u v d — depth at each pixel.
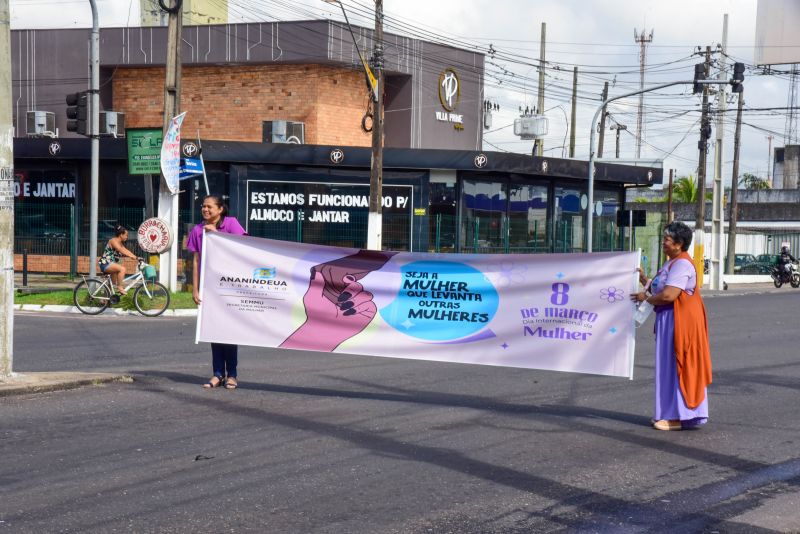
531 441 7.78
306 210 29.91
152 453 7.09
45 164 30.02
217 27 31.67
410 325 9.51
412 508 5.84
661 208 57.88
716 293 33.84
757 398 10.23
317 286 9.74
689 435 8.16
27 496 5.95
